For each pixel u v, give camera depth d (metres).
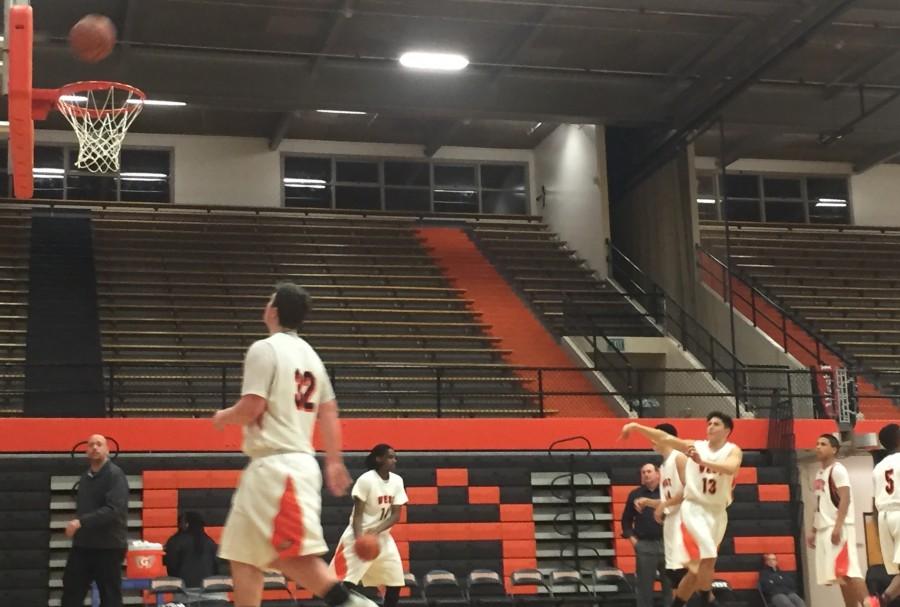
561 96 22.00
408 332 21.14
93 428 13.34
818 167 25.19
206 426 13.67
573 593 13.80
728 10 18.55
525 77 21.75
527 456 14.45
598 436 14.86
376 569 10.00
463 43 20.08
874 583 14.13
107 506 8.88
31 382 17.23
